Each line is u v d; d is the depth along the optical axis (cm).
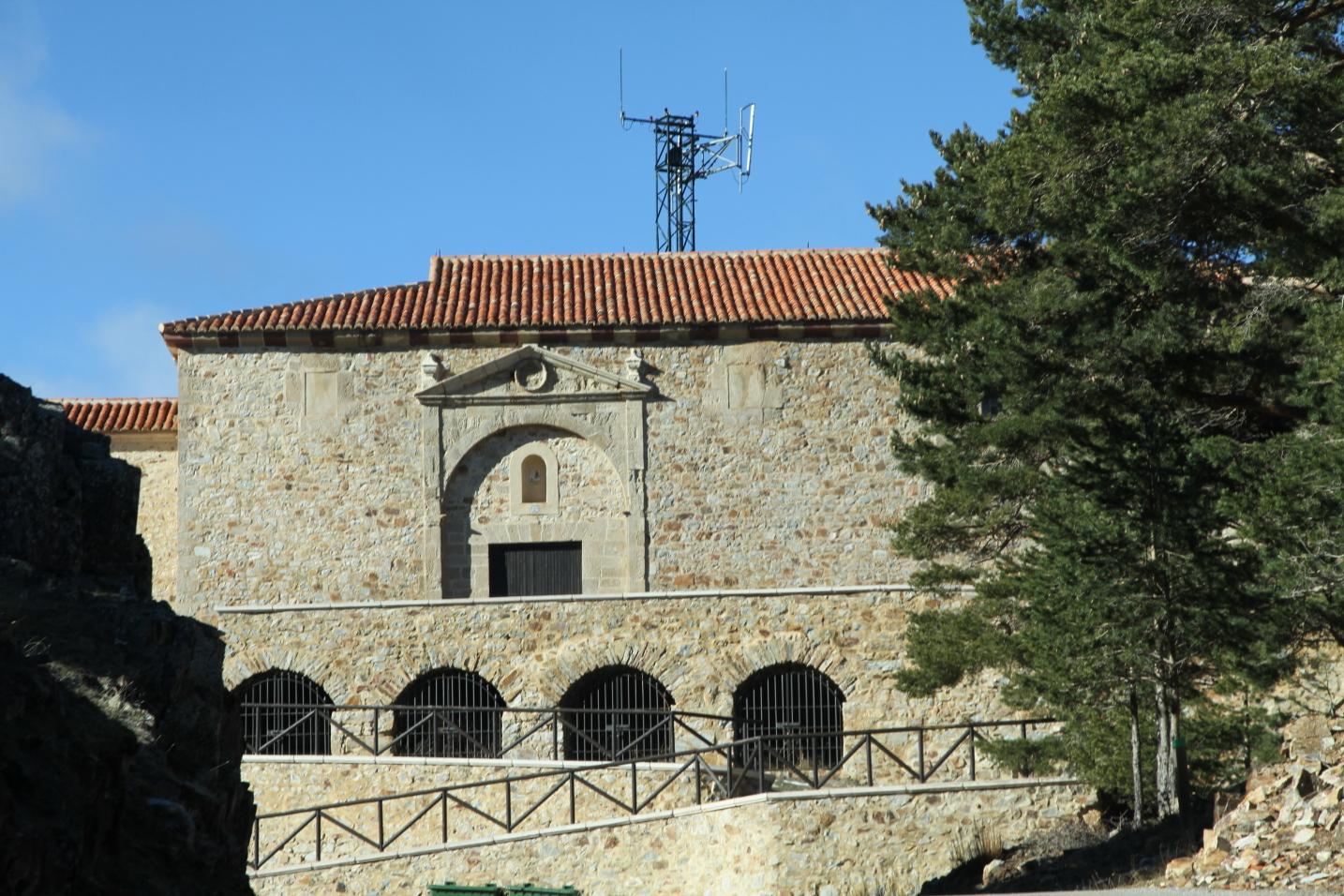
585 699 4184
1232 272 2756
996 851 3055
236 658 4197
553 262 5175
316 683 4188
